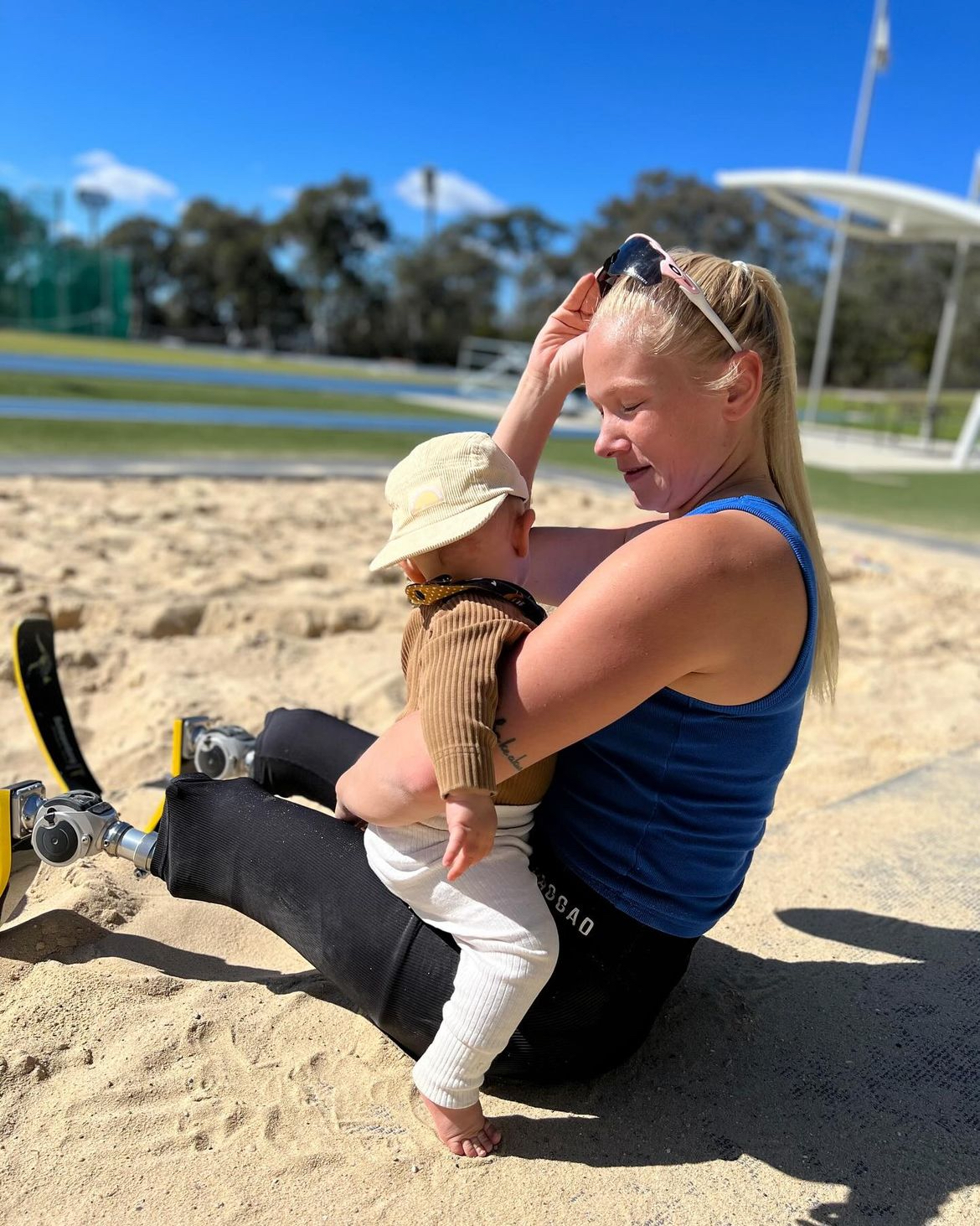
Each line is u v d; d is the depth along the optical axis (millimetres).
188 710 3268
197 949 2123
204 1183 1507
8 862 1967
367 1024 1886
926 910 2426
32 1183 1494
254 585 4836
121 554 5273
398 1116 1662
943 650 4801
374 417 15750
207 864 1819
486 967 1492
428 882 1538
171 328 67125
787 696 1437
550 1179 1552
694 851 1541
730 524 1351
